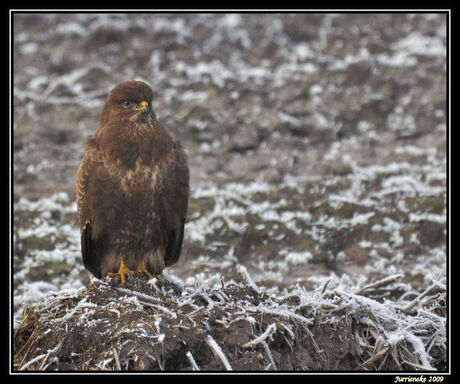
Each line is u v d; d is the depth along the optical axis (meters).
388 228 13.48
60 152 16.41
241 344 8.23
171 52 19.86
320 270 12.61
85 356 8.14
